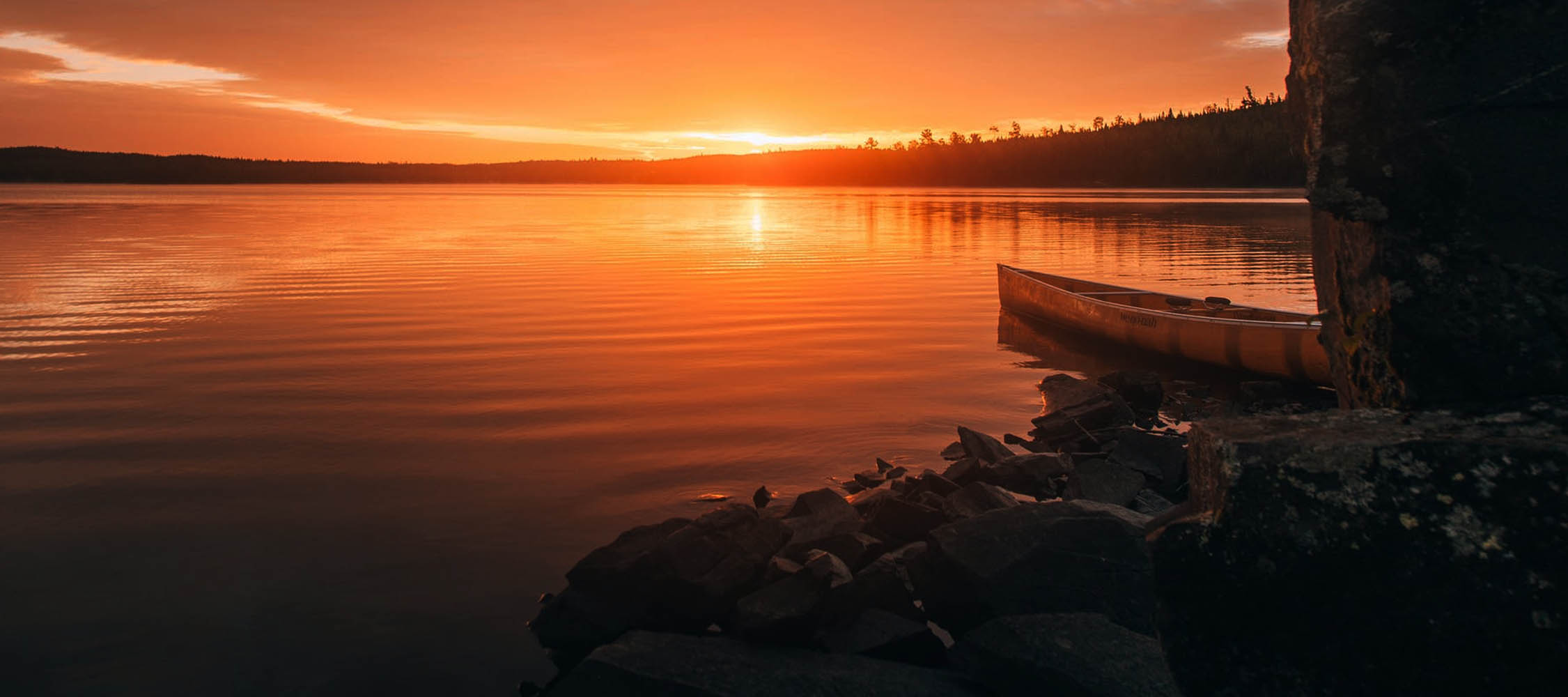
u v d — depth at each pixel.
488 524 6.50
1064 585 4.29
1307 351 10.55
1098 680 3.27
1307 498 1.68
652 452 8.20
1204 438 1.90
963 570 4.50
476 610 5.19
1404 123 1.92
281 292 19.22
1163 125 171.12
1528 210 1.83
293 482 7.34
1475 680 1.57
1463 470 1.59
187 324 15.09
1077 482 6.57
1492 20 1.85
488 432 8.80
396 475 7.54
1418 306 1.90
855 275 23.58
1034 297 15.84
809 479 7.51
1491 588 1.55
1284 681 1.71
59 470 7.61
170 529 6.37
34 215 51.84
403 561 5.86
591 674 3.72
